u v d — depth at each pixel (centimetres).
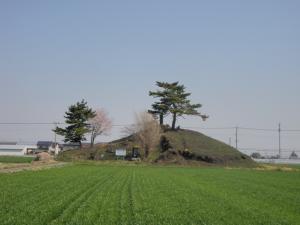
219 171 10506
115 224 2561
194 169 11288
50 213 2855
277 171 11344
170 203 3731
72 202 3509
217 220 2870
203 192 4897
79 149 15575
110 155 15025
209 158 14288
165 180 6725
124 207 3312
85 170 8919
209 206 3594
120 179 6600
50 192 4225
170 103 16062
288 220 2936
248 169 12175
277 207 3700
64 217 2720
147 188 5169
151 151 14875
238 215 3122
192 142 15400
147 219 2805
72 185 5122
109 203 3497
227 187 5775
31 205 3225
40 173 7219
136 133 15400
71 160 13900
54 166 10344
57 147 19950
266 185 6309
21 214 2789
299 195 4816
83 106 15175
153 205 3519
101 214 2909
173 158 14250
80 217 2744
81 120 15225
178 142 15138
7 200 3500
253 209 3475
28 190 4331
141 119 15225
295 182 7031
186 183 6244
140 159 14500
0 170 7675
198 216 3012
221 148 15388
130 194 4369
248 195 4725
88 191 4494
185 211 3244
